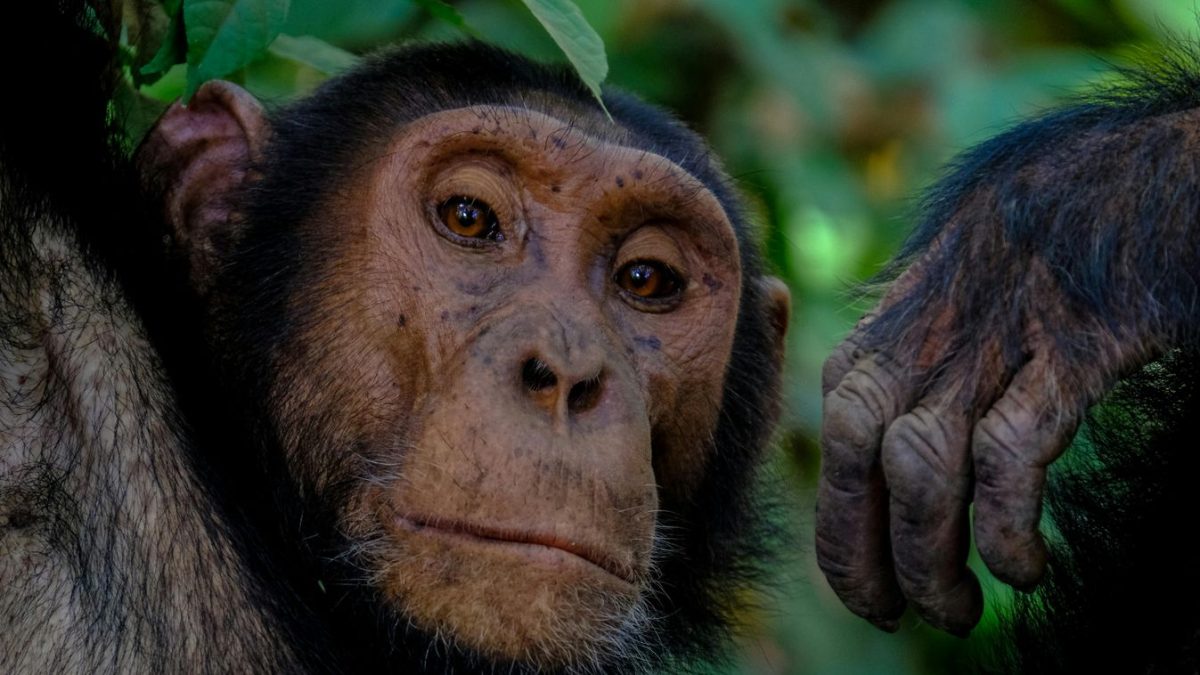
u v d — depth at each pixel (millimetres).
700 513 5543
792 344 7539
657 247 4996
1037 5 9547
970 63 9055
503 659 4254
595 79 4262
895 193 8812
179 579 4320
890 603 4383
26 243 4262
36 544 4180
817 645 7824
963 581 4238
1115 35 9352
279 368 4719
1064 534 5383
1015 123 5285
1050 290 4285
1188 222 4309
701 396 5160
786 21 9047
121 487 4305
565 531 4250
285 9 4441
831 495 4320
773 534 6000
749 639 6758
